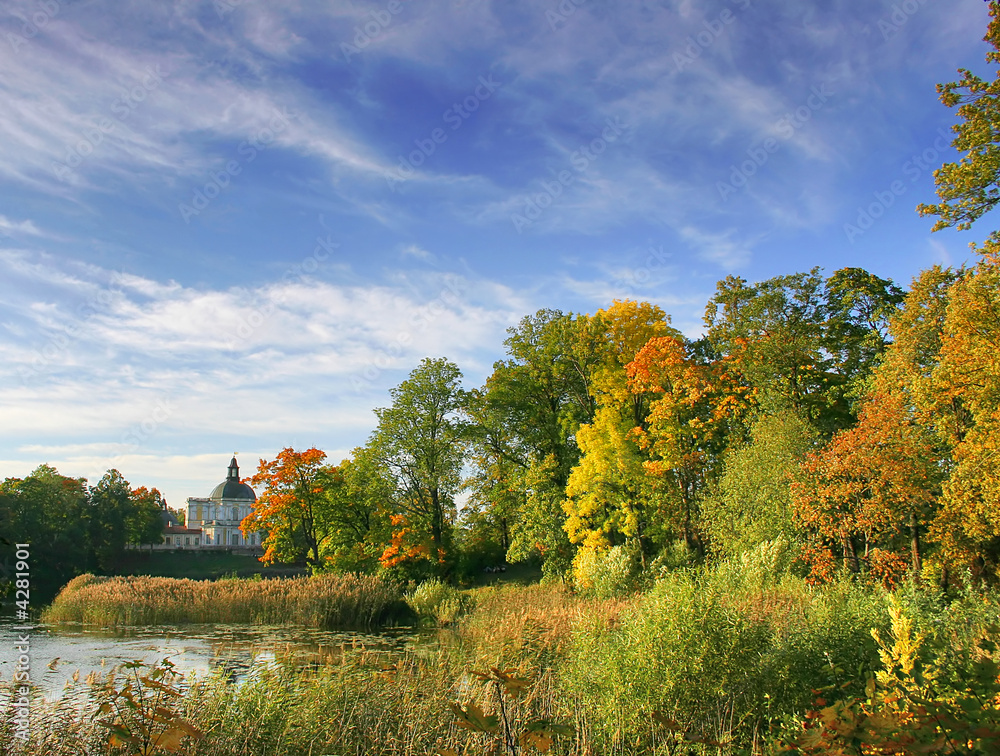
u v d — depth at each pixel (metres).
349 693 9.49
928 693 4.46
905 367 25.81
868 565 23.16
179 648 17.88
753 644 8.66
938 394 23.08
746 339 35.12
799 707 7.88
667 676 8.02
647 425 34.81
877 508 21.70
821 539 23.44
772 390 31.50
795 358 33.78
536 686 9.63
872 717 3.30
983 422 20.12
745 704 7.94
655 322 36.44
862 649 9.24
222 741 7.56
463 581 40.09
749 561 20.61
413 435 40.78
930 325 26.14
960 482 20.88
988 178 17.73
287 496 41.19
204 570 72.75
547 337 40.59
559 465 38.94
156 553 78.00
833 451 23.50
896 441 22.34
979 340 20.62
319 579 28.77
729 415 33.03
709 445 33.56
